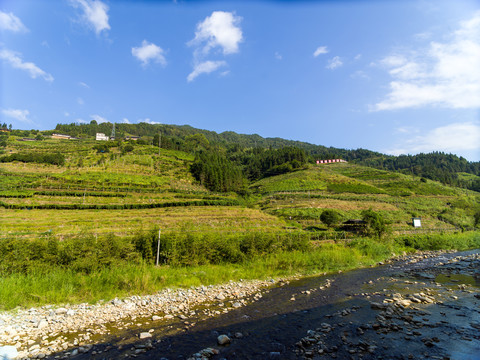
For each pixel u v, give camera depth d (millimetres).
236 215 53688
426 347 7156
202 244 19141
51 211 47969
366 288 14094
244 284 15188
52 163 92625
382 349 7074
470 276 16438
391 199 83438
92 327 9102
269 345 7508
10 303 10695
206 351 6996
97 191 66938
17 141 148375
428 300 11289
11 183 64188
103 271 14273
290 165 143000
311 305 11289
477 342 7402
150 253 18000
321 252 21938
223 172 104500
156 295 12789
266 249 21250
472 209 77000
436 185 121312
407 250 29594
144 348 7398
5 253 14234
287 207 66125
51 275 13234
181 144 183500
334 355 6809
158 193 73812
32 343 7875
